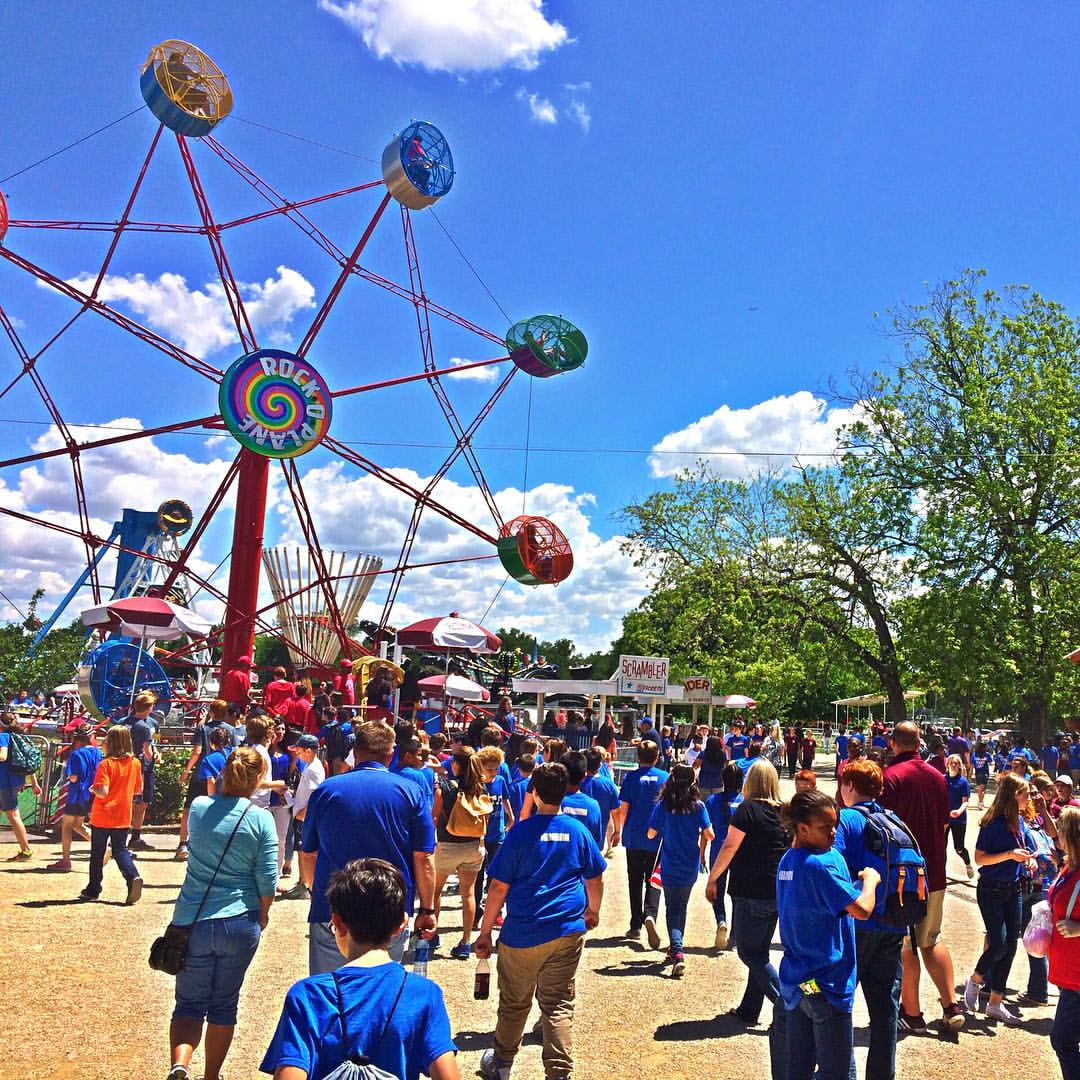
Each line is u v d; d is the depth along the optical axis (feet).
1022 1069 20.39
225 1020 16.52
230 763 17.34
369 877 9.25
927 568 125.70
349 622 86.74
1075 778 82.02
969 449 123.54
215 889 16.56
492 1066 17.76
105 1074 18.06
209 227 78.48
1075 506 118.83
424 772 27.94
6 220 70.28
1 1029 20.08
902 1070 20.15
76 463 75.97
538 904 17.30
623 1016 23.16
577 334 90.63
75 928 28.94
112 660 61.77
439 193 82.53
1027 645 113.19
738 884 22.71
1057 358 122.21
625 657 94.89
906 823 22.20
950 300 127.24
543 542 87.71
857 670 153.58
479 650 74.69
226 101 76.18
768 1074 19.61
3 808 40.57
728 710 148.05
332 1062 8.16
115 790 32.99
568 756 21.95
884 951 17.15
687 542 148.66
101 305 74.38
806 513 137.80
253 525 81.82
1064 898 17.28
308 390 77.46
